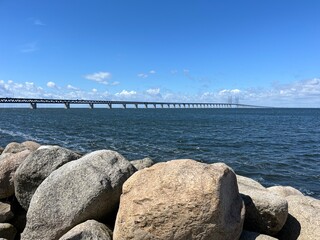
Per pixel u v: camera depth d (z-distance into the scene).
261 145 33.81
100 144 33.53
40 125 60.84
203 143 34.75
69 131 48.34
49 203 6.57
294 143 35.91
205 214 5.50
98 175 6.75
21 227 8.02
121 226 5.78
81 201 6.51
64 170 6.95
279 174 20.53
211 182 5.66
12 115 109.94
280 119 94.38
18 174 7.69
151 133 45.66
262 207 6.68
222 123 71.00
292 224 6.94
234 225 5.85
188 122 73.62
